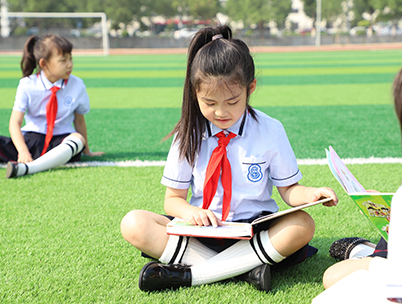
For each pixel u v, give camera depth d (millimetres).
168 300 1638
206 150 1858
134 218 1727
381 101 7184
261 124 1856
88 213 2572
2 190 3012
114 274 1855
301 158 3766
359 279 1319
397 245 1148
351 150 4020
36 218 2504
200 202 1918
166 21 46656
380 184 3035
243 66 1612
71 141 3553
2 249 2109
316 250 1975
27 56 3555
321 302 1342
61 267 1923
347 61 18156
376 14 43062
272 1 43219
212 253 1806
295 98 7832
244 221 1834
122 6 41438
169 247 1722
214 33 1760
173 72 14133
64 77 3568
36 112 3617
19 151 3434
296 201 1836
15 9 39844
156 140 4672
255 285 1693
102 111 6641
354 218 2451
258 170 1828
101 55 27188
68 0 40438
